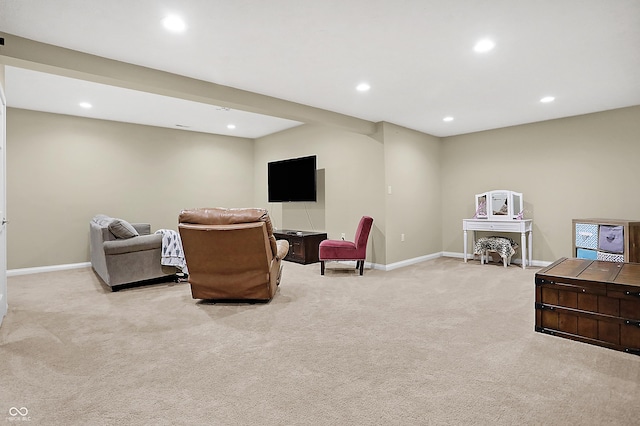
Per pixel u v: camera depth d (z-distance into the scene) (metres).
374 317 3.00
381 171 5.27
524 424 1.54
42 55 2.70
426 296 3.68
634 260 4.09
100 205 5.65
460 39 2.68
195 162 6.70
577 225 4.61
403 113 4.84
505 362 2.14
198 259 3.29
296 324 2.83
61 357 2.24
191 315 3.07
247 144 7.44
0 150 2.84
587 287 2.41
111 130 5.76
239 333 2.64
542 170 5.32
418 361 2.17
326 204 6.03
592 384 1.88
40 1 2.14
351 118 4.99
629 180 4.58
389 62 3.11
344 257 4.79
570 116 5.04
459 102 4.34
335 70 3.30
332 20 2.40
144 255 4.09
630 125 4.56
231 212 3.22
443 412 1.63
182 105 4.90
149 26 2.47
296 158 6.11
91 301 3.53
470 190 6.12
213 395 1.79
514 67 3.22
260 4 2.20
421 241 5.96
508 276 4.66
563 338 2.52
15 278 4.66
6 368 2.09
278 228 6.98
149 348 2.38
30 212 5.08
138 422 1.57
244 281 3.33
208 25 2.46
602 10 2.26
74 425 1.55
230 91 3.76
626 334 2.28
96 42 2.71
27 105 4.85
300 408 1.67
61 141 5.32
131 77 3.12
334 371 2.04
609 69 3.27
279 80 3.56
